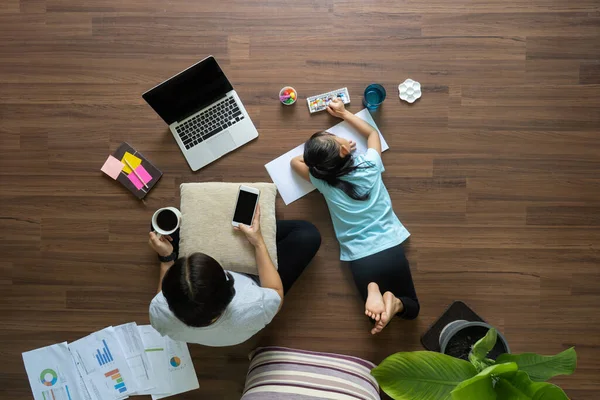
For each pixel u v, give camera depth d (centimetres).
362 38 204
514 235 204
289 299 205
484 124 204
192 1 205
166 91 183
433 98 204
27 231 208
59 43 207
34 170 208
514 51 204
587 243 204
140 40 206
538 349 204
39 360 206
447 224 205
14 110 208
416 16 204
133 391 204
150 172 205
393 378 134
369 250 184
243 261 176
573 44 203
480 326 168
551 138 204
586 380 203
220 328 140
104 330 205
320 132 184
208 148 202
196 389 205
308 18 204
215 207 178
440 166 204
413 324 204
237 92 205
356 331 204
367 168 181
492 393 123
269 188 182
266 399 146
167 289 123
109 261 207
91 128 207
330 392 150
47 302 208
